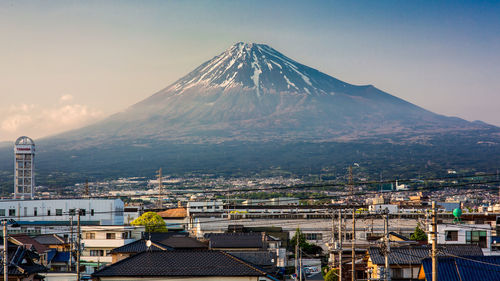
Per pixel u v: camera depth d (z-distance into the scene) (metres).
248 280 58.50
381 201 173.88
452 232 84.94
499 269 54.78
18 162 188.38
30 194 186.25
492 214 133.88
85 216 143.12
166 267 59.38
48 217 143.12
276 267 86.81
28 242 87.12
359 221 138.12
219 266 59.50
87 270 96.75
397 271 68.06
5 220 55.66
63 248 100.81
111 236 105.12
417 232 114.81
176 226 158.50
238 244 90.06
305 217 142.62
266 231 127.81
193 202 180.88
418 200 191.00
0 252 62.84
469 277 54.62
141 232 109.94
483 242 84.62
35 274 66.50
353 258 62.28
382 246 61.16
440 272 55.22
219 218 150.88
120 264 60.16
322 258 121.62
